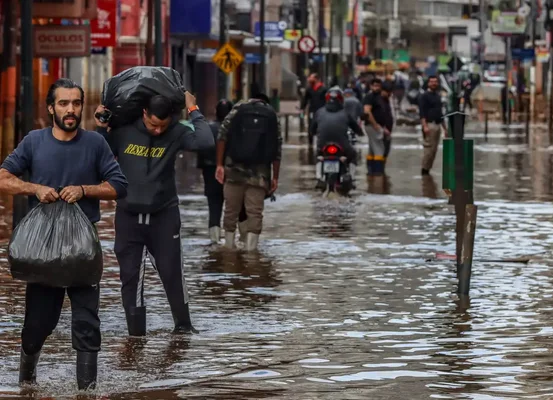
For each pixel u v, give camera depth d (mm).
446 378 16766
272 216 38156
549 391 16000
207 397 15727
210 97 122688
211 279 25656
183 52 110688
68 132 16469
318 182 47000
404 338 19578
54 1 59031
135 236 20047
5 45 54000
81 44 59094
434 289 24375
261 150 29719
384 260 28484
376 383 16469
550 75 112000
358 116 56812
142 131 20000
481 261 28328
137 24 93375
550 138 90375
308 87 74688
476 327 20484
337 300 23172
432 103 55312
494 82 180000
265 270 26922
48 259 15805
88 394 15914
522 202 42750
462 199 25375
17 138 55844
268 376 16891
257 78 142125
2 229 34375
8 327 20375
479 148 76812
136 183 19953
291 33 134875
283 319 21266
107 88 20062
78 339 16172
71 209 16062
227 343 19219
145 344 19156
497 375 16938
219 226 31641
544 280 25578
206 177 31484
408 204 42156
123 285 19969
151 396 15781
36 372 17062
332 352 18516
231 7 124250
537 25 155875
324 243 31562
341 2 198500
